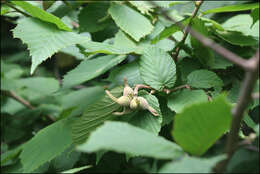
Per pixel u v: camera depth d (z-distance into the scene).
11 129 0.82
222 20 0.75
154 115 0.55
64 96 0.73
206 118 0.44
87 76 0.62
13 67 0.91
